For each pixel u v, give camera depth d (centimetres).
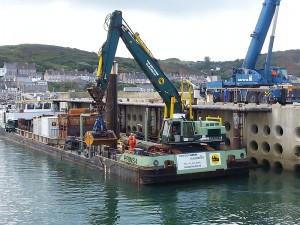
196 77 16075
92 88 2764
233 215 1930
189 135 2645
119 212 2020
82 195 2350
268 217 1891
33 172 3078
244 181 2567
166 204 2120
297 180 2575
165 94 2933
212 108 3222
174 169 2466
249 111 2894
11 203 2227
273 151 2927
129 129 4688
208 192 2325
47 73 18062
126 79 17150
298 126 2744
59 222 1906
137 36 2850
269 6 3988
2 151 4262
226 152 2634
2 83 15488
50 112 5378
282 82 4066
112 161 2766
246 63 4116
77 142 3666
